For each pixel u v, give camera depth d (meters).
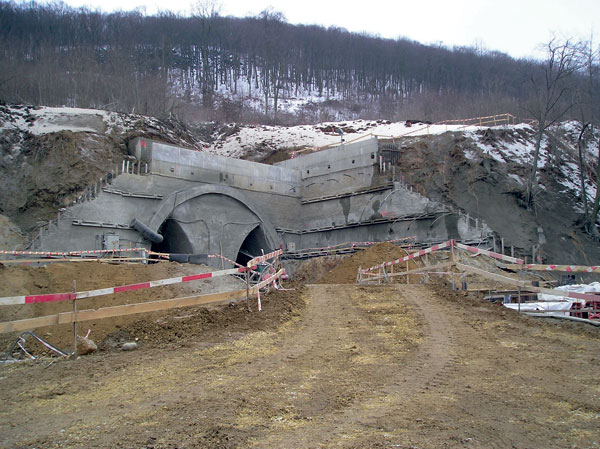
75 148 33.09
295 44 109.56
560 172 38.81
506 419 5.29
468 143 38.88
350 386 6.75
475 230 32.59
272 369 7.86
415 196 36.50
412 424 5.13
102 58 72.81
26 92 47.22
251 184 41.25
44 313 16.75
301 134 58.75
